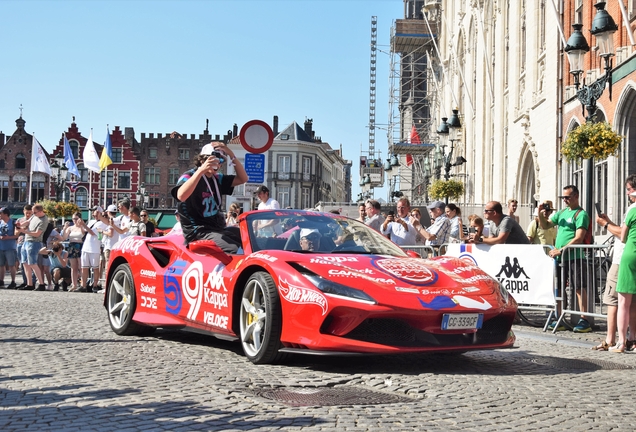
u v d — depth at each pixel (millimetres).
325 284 5523
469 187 36031
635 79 16234
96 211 15062
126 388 4789
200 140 95125
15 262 17281
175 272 7066
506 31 29703
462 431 3852
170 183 94625
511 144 28062
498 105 30312
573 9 21359
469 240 10484
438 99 47688
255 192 11648
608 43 11445
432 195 28453
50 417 4004
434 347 5457
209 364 5848
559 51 22125
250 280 6004
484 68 33312
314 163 95625
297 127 95125
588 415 4328
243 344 6074
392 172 41938
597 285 9344
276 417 4035
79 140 89375
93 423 3875
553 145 22500
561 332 9492
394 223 12734
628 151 17344
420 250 11906
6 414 4074
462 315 5535
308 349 5574
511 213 13031
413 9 58312
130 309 7641
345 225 6961
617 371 6094
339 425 3893
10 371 5406
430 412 4270
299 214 6945
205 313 6590
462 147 38094
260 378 5227
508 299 5973
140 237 7938
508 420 4137
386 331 5461
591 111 11984
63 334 7660
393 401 4551
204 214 7086
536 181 24688
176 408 4227
